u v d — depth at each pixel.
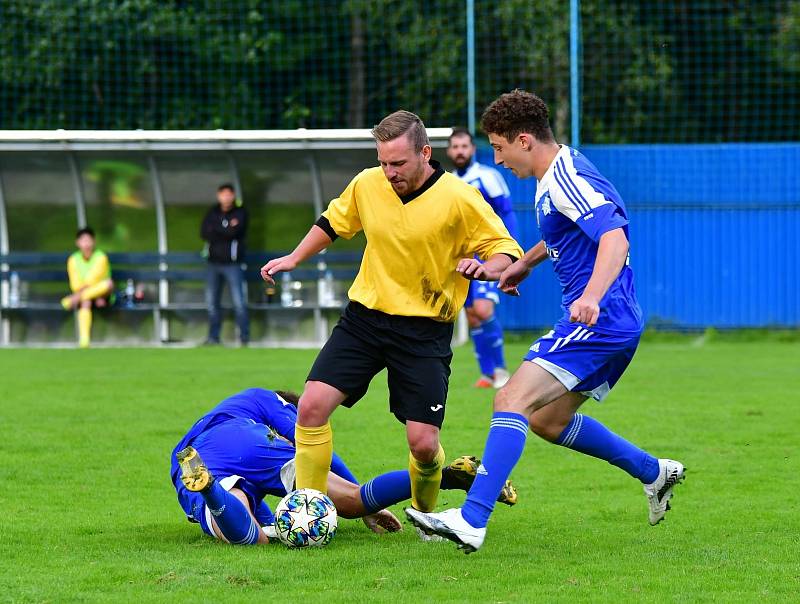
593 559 14.24
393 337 15.07
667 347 46.06
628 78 61.41
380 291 15.07
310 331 47.50
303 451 15.18
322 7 63.34
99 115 64.31
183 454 14.24
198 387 32.06
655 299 49.94
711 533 15.80
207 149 44.53
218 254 45.53
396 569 13.66
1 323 47.69
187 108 64.12
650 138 61.94
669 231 49.81
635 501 18.16
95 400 29.45
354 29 62.88
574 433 15.48
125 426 25.38
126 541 15.29
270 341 47.66
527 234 49.28
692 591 12.69
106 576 13.26
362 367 15.20
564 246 14.75
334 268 47.03
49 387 32.12
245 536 14.92
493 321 31.81
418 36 61.91
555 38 59.53
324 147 43.97
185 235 47.28
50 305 47.25
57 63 62.19
